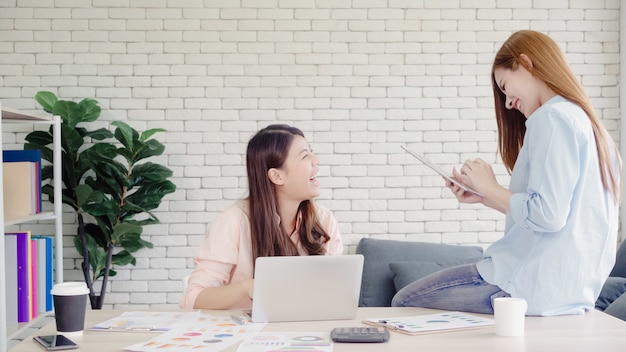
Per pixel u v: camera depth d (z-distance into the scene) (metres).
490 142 4.79
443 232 4.80
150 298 4.74
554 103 2.11
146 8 4.70
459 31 4.77
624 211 4.71
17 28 4.68
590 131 2.07
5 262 3.36
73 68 4.70
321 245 2.50
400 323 1.90
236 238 2.41
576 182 2.03
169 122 4.72
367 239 4.64
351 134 4.77
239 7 4.73
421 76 4.77
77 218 4.68
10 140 4.68
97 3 4.69
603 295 3.52
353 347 1.66
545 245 2.08
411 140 4.78
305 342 1.70
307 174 2.39
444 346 1.67
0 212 3.04
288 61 4.74
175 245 4.74
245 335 1.78
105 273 4.45
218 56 4.72
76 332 1.82
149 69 4.71
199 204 4.74
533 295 2.08
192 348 1.63
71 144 4.45
